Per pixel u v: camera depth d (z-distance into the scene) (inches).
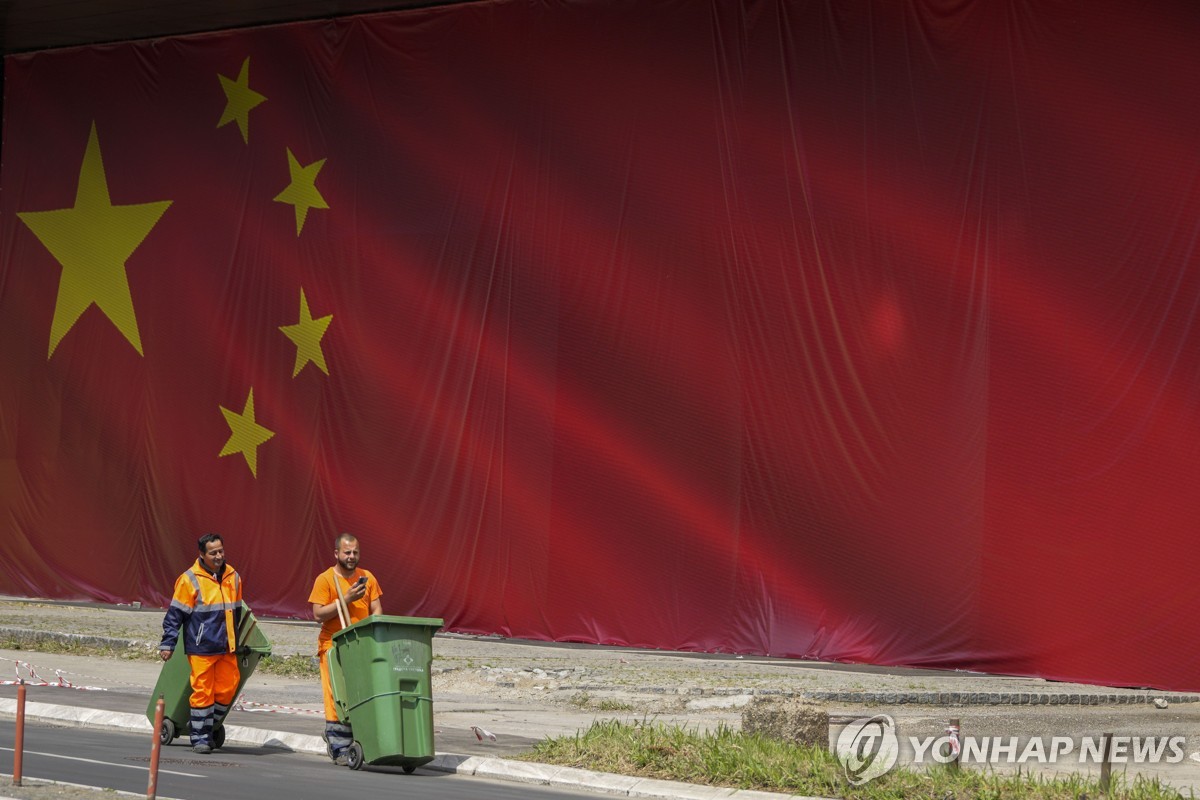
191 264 1280.8
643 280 1071.0
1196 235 898.7
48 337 1346.0
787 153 1024.2
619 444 1071.0
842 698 779.4
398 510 1161.4
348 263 1201.4
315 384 1210.6
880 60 999.0
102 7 1250.6
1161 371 903.1
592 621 1071.0
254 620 500.1
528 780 460.8
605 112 1095.6
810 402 1005.8
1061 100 941.2
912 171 984.3
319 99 1227.9
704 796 426.9
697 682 826.8
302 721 583.5
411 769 465.4
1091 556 915.4
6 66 1386.6
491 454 1123.3
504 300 1127.0
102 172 1332.4
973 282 959.0
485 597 1116.5
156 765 343.0
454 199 1156.5
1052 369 933.2
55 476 1333.7
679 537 1043.9
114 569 1301.7
